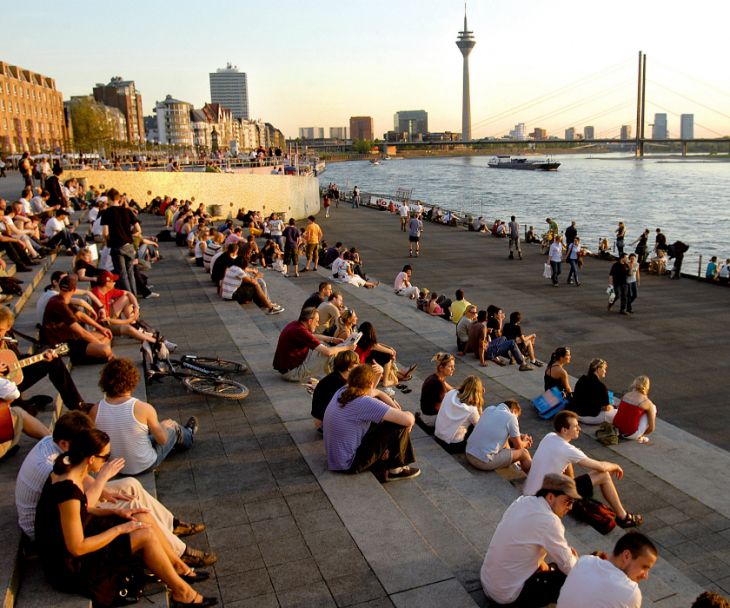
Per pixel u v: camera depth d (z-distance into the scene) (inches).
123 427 251.8
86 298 414.6
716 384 566.9
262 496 253.9
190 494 255.1
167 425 280.1
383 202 2379.4
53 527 177.3
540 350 671.8
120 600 186.7
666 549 288.7
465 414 334.6
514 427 318.3
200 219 941.8
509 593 201.6
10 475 234.8
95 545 179.2
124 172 1521.9
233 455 289.0
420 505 260.1
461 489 290.8
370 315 717.3
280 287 741.3
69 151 3585.1
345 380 307.3
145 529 185.8
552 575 203.0
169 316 535.8
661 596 238.5
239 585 201.6
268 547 221.3
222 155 2311.8
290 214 1968.5
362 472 272.7
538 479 289.6
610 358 645.9
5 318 277.6
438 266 1184.2
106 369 253.0
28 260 585.6
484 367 546.6
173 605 193.8
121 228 550.0
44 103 3683.6
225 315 539.2
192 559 208.7
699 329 753.0
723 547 291.3
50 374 291.1
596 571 179.6
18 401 273.1
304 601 194.7
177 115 7544.3
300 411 339.0
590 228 2581.2
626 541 180.7
